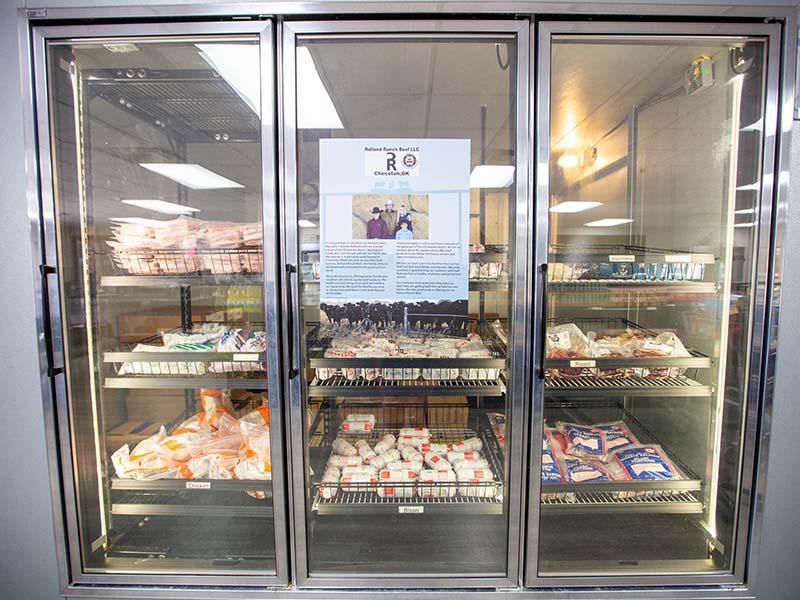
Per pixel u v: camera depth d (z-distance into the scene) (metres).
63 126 1.23
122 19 1.16
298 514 1.27
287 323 1.20
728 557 1.31
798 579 1.30
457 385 1.33
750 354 1.25
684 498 1.38
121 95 1.40
